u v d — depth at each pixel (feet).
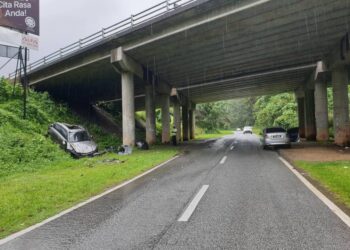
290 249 16.60
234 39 82.58
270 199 28.07
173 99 155.53
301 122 155.22
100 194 32.71
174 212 24.57
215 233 19.38
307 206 25.40
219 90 156.35
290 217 22.44
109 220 22.94
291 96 213.46
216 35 80.02
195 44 86.43
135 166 54.34
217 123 326.03
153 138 119.96
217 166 52.31
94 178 41.83
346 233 18.94
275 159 60.64
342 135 90.63
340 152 68.44
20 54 105.09
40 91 149.07
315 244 17.24
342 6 64.59
